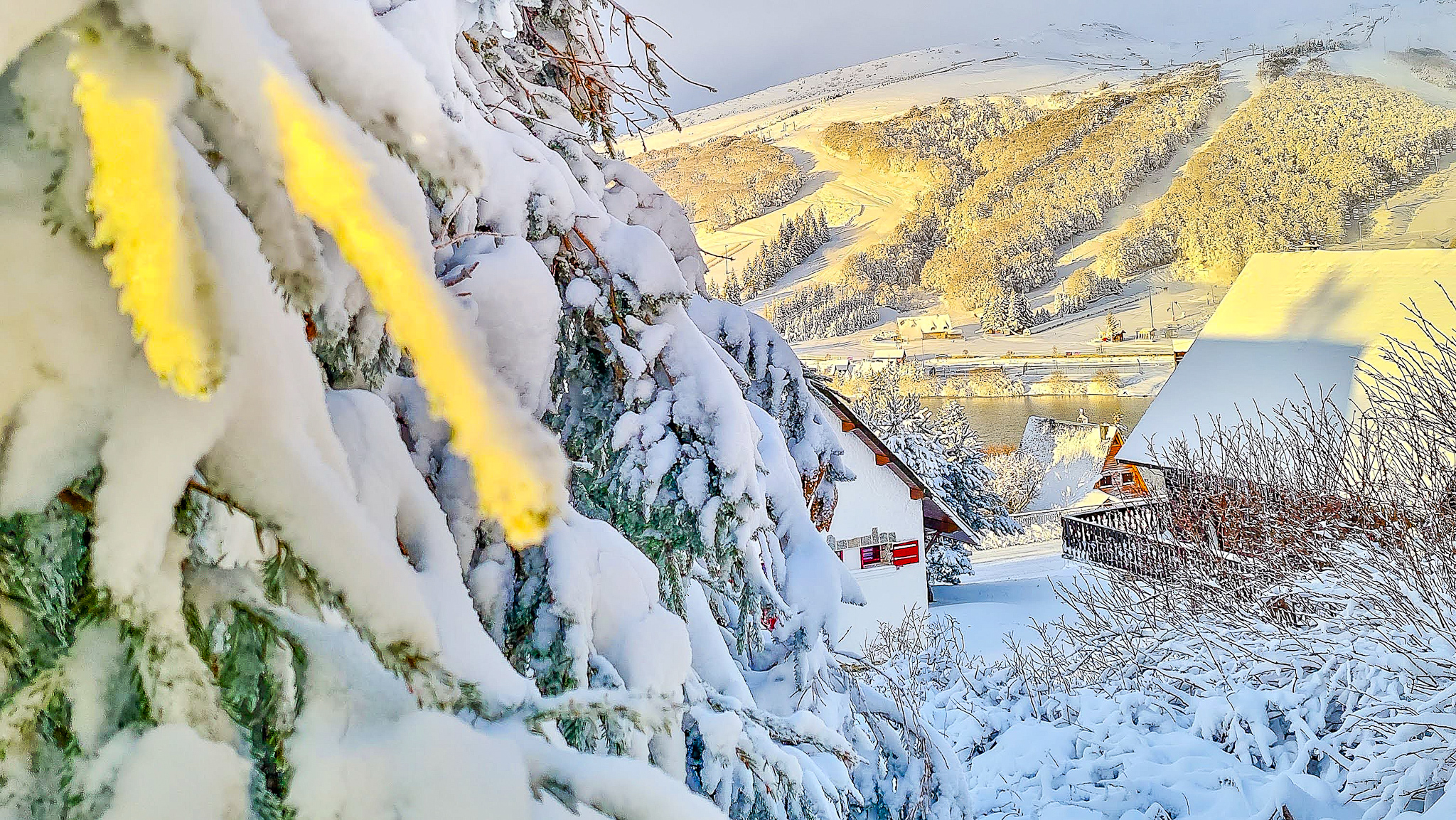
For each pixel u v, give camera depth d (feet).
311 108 2.08
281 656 2.99
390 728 2.91
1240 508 42.60
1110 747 31.19
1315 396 62.75
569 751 3.06
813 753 10.69
